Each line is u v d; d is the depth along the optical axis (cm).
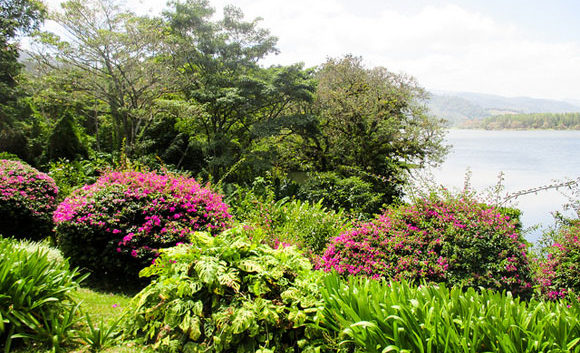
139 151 1511
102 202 471
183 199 504
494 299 251
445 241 373
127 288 450
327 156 1872
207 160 1700
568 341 213
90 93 1501
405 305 236
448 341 209
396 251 381
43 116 1980
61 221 455
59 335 284
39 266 315
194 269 304
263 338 265
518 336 210
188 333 278
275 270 296
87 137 1728
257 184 1068
